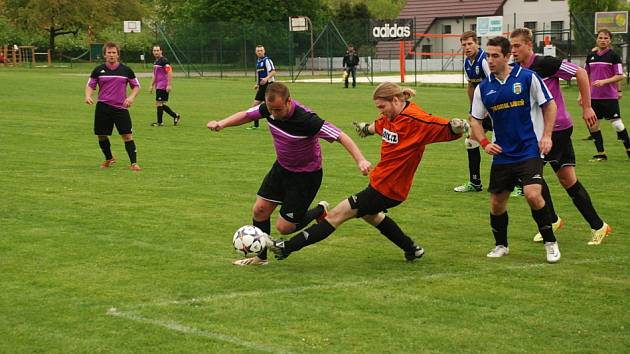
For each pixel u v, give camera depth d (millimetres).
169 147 25406
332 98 47906
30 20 99812
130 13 109750
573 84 56719
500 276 11188
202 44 78750
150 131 30031
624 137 22625
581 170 20938
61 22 101000
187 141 26984
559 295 10281
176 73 79562
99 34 105312
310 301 9969
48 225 14281
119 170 20750
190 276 11094
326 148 25328
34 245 12789
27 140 26734
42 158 22812
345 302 9938
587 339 8672
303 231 11406
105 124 20797
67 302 9898
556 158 13312
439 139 11000
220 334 8773
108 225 14312
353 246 13016
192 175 19953
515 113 11664
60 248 12625
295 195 11531
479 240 13453
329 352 8234
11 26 104312
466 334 8805
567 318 9359
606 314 9516
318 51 82625
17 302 9898
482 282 10875
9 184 18500
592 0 72375
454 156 23703
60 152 24031
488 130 17344
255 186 18406
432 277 11125
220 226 14328
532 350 8336
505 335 8781
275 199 11742
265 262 11812
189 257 12156
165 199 16828
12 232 13688
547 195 13602
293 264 11852
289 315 9422
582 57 59062
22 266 11555
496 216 12234
